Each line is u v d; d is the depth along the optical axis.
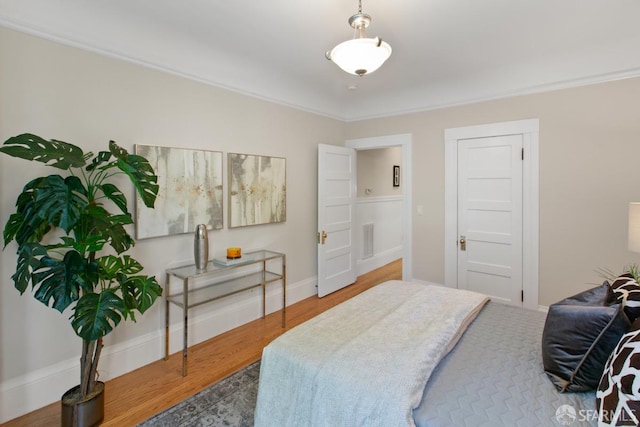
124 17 2.31
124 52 2.39
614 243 2.94
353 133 4.61
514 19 2.37
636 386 0.95
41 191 1.73
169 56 2.66
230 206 3.19
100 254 2.35
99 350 1.96
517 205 3.43
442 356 1.54
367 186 5.44
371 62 1.83
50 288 1.73
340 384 1.36
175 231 2.74
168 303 2.67
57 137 2.12
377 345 1.58
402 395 1.23
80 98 2.22
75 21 2.15
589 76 2.96
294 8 2.22
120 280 2.04
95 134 2.29
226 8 2.22
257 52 2.93
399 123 4.20
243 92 3.27
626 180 2.87
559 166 3.18
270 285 3.69
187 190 2.82
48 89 2.08
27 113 2.01
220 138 3.10
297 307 3.86
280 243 3.77
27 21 1.97
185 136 2.82
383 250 5.95
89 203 1.99
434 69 3.33
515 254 3.47
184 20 2.38
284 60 3.11
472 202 3.71
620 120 2.87
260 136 3.48
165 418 1.98
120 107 2.41
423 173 4.03
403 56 3.03
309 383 1.43
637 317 1.33
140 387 2.31
